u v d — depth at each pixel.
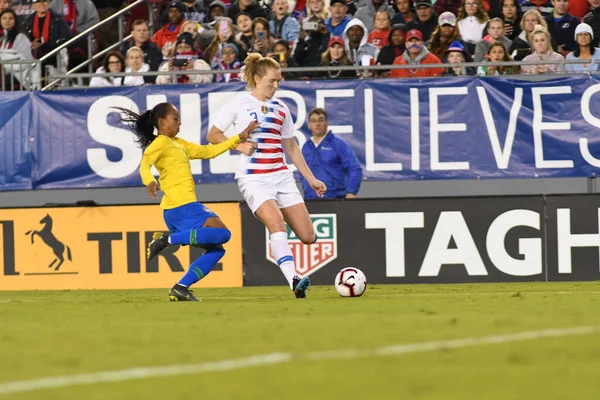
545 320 18.81
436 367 13.02
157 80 42.81
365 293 30.09
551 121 37.12
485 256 36.44
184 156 27.09
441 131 37.34
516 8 43.19
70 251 37.72
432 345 15.09
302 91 37.66
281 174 27.88
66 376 12.74
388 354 14.16
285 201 28.00
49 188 38.25
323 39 43.88
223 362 13.69
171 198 26.92
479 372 12.59
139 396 11.13
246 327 18.23
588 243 36.19
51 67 42.16
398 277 36.66
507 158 37.22
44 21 46.81
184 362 13.80
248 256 37.09
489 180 40.16
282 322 19.09
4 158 38.38
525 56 41.66
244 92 37.88
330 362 13.50
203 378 12.35
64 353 15.09
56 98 38.22
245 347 15.27
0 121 38.38
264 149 27.64
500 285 34.41
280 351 14.70
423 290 31.69
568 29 43.03
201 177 37.81
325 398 10.83
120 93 38.06
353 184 37.03
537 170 37.19
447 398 10.77
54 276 37.75
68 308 25.20
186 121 37.94
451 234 36.53
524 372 12.55
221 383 11.95
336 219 36.72
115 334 17.61
